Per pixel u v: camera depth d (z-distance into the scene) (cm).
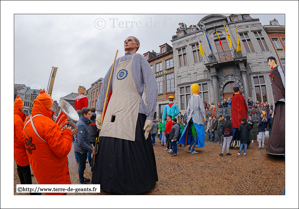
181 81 1678
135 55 280
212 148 627
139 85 267
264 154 461
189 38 1678
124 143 239
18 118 231
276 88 374
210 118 864
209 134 854
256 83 1377
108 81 290
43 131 175
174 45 1764
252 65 1389
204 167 367
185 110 1608
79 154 280
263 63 1374
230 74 1440
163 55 1931
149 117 255
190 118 524
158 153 547
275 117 388
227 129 490
